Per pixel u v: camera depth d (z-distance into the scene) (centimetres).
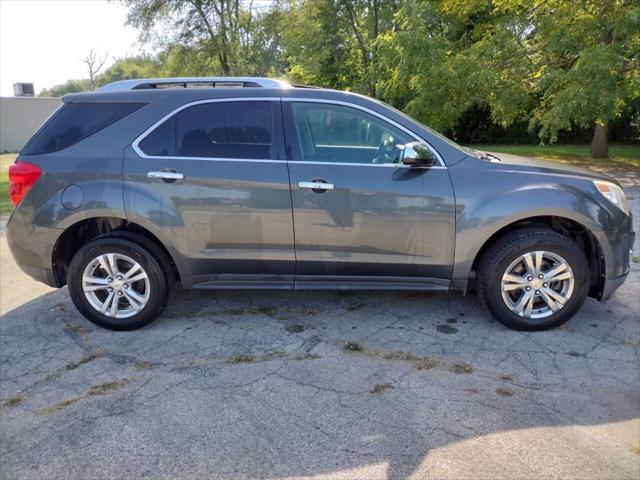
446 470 239
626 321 399
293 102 377
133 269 387
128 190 371
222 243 377
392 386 312
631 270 514
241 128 376
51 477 242
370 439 263
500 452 251
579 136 2139
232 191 369
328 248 375
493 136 2212
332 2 1894
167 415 288
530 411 285
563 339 371
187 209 372
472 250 369
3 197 1066
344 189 365
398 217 367
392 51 1246
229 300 453
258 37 1947
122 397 307
